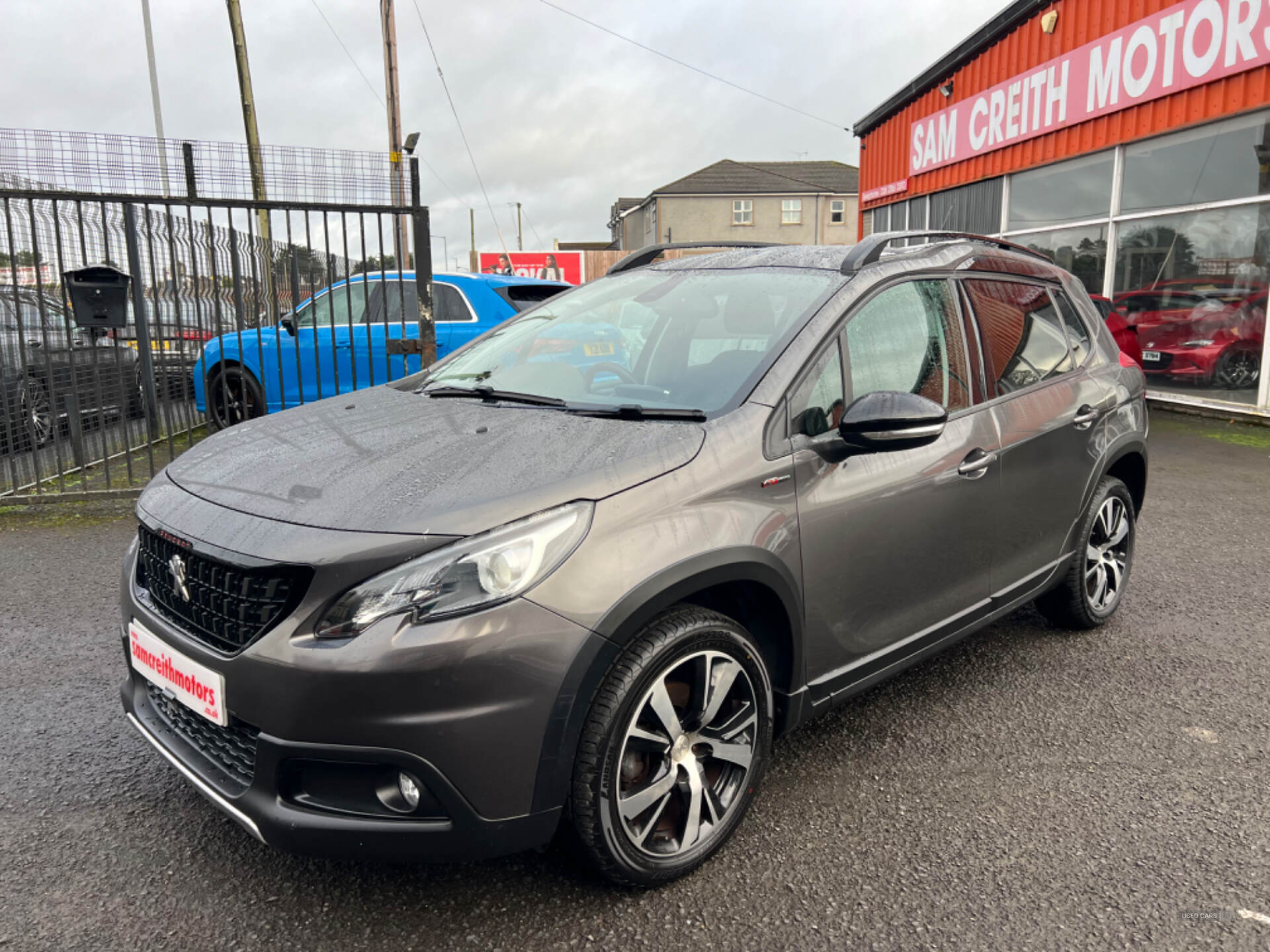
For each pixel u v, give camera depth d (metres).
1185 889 2.31
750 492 2.36
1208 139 9.52
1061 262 12.02
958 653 3.87
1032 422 3.35
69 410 6.87
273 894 2.28
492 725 1.94
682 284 3.29
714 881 2.35
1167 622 4.18
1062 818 2.64
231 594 2.07
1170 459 7.80
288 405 8.59
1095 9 10.74
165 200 6.39
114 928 2.14
